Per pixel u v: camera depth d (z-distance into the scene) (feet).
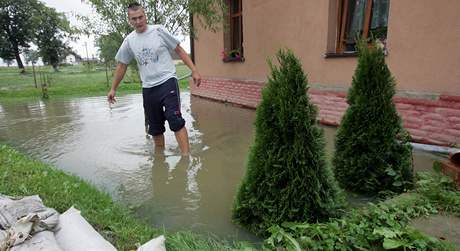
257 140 7.95
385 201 8.64
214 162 13.87
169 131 19.63
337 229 6.86
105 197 9.84
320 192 7.61
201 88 36.35
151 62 14.32
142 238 7.25
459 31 13.50
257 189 7.88
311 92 21.11
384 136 9.66
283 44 23.18
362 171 9.89
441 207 8.15
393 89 9.89
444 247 6.25
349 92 10.51
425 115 14.88
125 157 14.79
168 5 21.42
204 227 8.41
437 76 14.51
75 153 15.53
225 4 27.37
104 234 7.43
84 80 63.87
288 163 7.42
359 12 18.69
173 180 11.90
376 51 9.89
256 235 7.90
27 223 6.53
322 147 7.75
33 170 11.50
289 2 22.07
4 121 24.52
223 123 21.94
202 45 34.88
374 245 6.63
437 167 9.91
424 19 14.64
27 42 123.65
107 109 29.45
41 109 30.63
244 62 28.04
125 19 20.61
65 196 9.21
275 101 7.56
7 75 84.69
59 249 6.14
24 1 116.67
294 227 6.98
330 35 19.70
